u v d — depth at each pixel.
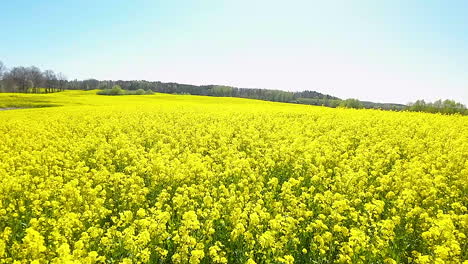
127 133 24.22
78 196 9.68
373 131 22.56
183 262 6.82
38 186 11.08
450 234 7.30
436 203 10.14
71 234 7.72
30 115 34.19
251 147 19.09
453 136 21.03
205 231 7.86
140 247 7.04
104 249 7.31
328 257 7.34
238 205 9.45
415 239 8.23
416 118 28.92
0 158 15.86
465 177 12.16
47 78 148.38
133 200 9.85
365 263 6.95
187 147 18.72
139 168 13.67
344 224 8.98
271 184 12.02
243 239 7.85
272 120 29.14
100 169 14.38
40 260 6.43
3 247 6.81
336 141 19.83
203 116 31.73
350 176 11.65
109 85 187.38
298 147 17.05
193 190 10.38
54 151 17.39
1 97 66.75
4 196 10.23
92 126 25.88
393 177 12.54
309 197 10.07
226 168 13.55
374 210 8.91
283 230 7.89
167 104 51.47
